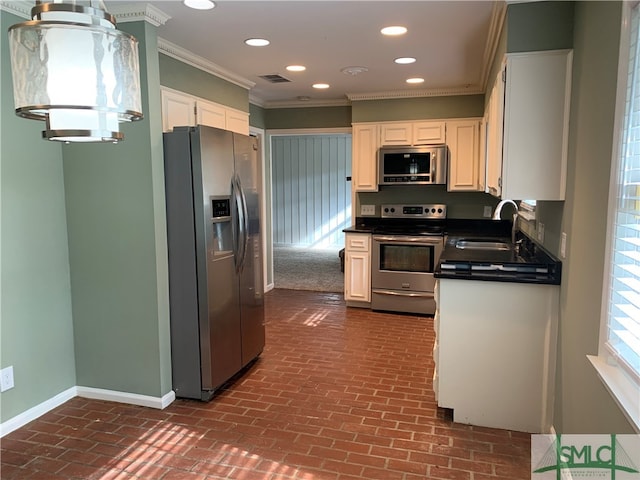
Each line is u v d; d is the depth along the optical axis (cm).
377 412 281
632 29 151
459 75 432
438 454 237
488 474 220
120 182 282
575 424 208
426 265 485
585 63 206
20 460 232
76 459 233
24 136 265
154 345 288
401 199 554
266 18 280
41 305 279
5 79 252
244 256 334
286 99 561
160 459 233
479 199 530
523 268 258
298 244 1056
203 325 291
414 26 294
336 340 413
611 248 165
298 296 582
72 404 294
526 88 239
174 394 301
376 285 502
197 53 356
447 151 505
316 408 287
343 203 1018
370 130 529
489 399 262
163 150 287
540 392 255
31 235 271
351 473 221
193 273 290
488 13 271
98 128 136
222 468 225
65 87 124
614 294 164
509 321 255
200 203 285
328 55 362
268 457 234
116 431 261
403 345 399
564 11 231
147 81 270
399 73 424
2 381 255
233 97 441
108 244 288
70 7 123
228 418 275
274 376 336
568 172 231
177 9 265
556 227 254
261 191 587
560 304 242
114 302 291
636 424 134
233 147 319
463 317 262
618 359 158
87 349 300
